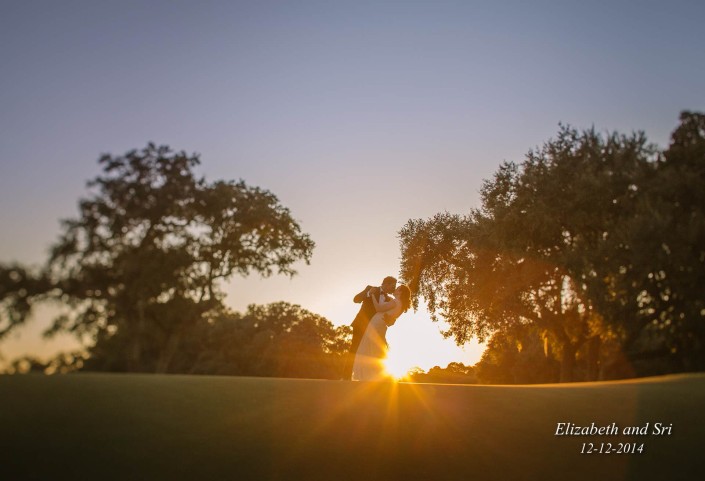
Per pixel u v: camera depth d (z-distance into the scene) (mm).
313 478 6387
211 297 15547
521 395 8773
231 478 6191
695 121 25000
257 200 16594
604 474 6840
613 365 25797
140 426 6645
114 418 6719
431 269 34188
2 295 12406
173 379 8219
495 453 7059
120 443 6336
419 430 7402
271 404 7574
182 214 14984
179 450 6398
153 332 14133
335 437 7055
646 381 10852
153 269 14109
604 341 26188
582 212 24875
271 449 6656
